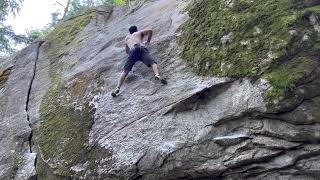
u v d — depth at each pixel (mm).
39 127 7504
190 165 5258
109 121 6352
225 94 5391
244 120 5148
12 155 7395
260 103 4984
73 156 6395
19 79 9094
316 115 4691
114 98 6629
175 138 5461
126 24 8617
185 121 5543
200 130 5355
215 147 5184
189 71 5996
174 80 6074
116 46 7996
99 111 6648
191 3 7090
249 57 5391
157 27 7445
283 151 4824
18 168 7074
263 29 5508
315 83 4820
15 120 8016
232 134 5172
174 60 6359
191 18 6703
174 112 5699
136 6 9422
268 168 4902
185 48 6332
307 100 4793
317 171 4648
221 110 5312
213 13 6301
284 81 4910
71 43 9312
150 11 8516
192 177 5363
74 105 7262
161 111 5820
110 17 9875
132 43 6617
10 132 7828
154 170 5465
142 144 5699
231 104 5250
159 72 6383
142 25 7965
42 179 6703
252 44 5473
